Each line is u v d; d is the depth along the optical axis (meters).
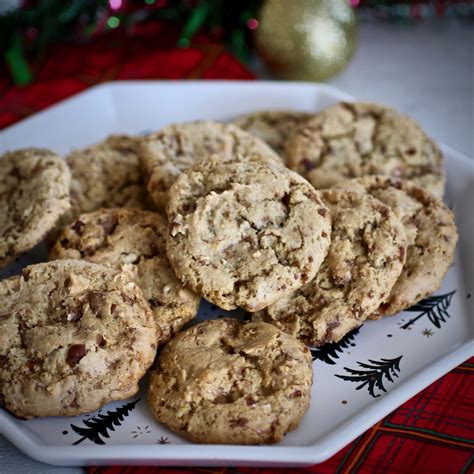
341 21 0.50
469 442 0.32
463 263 0.40
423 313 0.38
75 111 0.50
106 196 0.42
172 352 0.34
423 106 0.52
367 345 0.36
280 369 0.33
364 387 0.35
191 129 0.42
